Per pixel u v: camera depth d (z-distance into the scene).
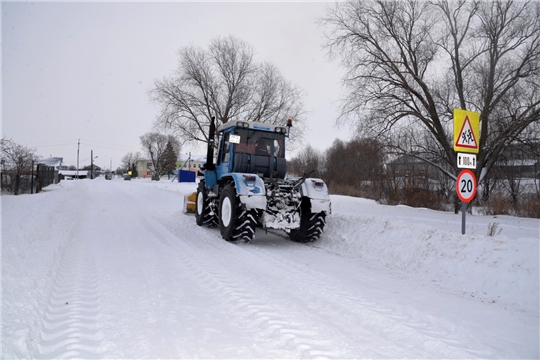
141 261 5.51
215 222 9.11
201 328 3.20
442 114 14.00
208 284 4.46
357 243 6.85
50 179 28.11
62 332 3.05
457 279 4.84
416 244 5.87
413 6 13.54
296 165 39.22
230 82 18.44
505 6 12.95
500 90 13.64
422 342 3.04
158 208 13.73
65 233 7.28
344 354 2.79
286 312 3.60
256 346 2.88
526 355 2.86
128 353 2.71
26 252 4.95
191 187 30.41
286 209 7.18
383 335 3.16
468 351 2.91
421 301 4.07
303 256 6.27
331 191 25.05
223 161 8.57
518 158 16.67
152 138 76.19
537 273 4.24
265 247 7.00
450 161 13.88
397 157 16.53
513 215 13.47
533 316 3.72
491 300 4.23
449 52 13.77
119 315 3.43
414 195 17.08
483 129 13.76
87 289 4.15
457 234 5.59
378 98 13.44
